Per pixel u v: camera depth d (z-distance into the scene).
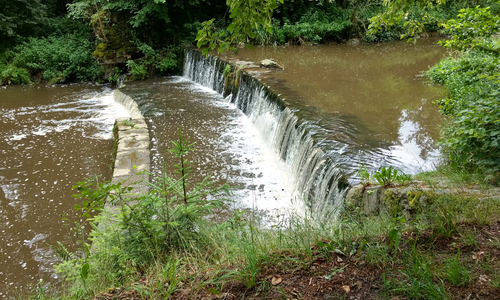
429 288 2.45
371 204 4.39
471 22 5.38
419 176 4.96
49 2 21.94
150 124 11.44
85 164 9.76
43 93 16.53
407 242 3.05
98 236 4.05
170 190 3.91
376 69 14.36
